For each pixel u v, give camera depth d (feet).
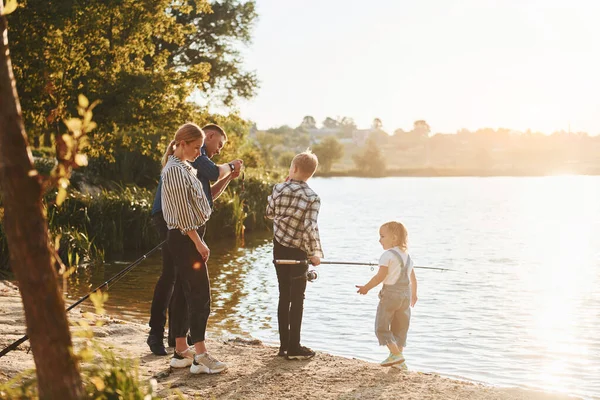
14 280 40.81
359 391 16.05
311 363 18.75
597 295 37.04
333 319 30.81
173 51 126.72
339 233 79.92
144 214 61.77
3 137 7.93
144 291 38.40
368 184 294.66
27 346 19.92
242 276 45.44
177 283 18.10
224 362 18.81
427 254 58.18
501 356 24.31
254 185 84.89
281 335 19.52
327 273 45.73
